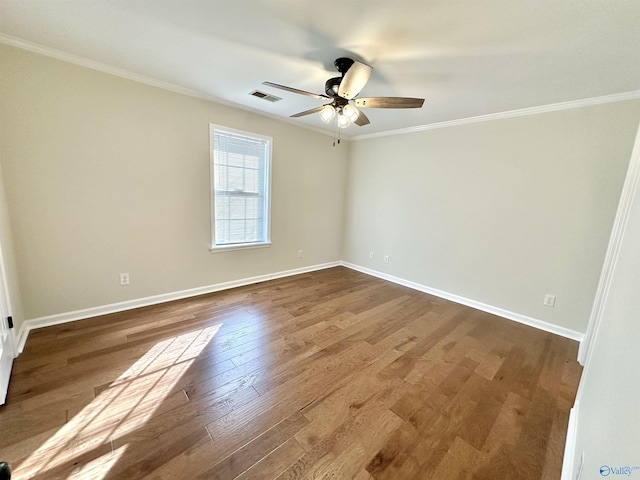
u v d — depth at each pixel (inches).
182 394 68.1
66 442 53.8
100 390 67.8
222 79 100.6
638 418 22.8
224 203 135.6
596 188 99.7
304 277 168.6
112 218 103.3
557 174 107.1
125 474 48.4
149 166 109.0
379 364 84.5
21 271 88.2
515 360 89.6
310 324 108.3
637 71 77.0
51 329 93.7
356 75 70.9
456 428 61.6
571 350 97.2
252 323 106.5
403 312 124.3
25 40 78.7
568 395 73.5
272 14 62.1
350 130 164.9
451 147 136.5
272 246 158.4
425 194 149.1
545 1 52.7
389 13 59.3
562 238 107.9
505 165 119.7
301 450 54.7
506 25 61.0
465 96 102.2
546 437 60.0
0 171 79.1
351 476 50.1
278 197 155.3
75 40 77.6
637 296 31.2
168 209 116.4
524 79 86.3
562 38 64.4
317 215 177.9
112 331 95.0
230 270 142.6
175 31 71.2
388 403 68.4
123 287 109.7
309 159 165.8
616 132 94.7
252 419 61.6
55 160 89.9
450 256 141.5
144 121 105.3
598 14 55.4
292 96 114.7
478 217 130.0
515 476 51.3
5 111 80.7
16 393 65.2
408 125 146.7
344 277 172.2
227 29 69.1
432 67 81.6
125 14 64.8
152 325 100.6
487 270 128.8
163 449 53.5
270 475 49.6
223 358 83.6
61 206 92.8
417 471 51.6
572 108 101.8
